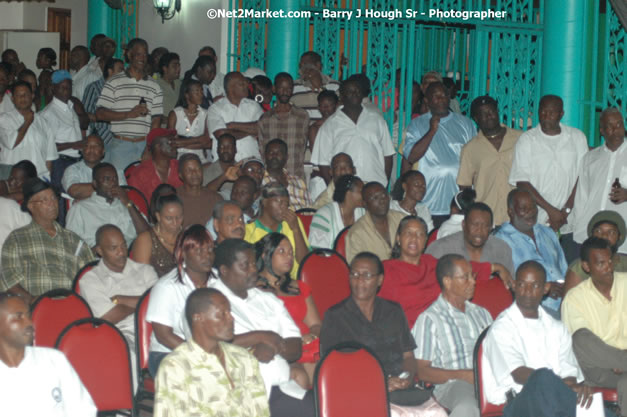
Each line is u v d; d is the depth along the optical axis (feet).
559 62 32.83
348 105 31.68
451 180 30.83
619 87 31.58
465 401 18.83
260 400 15.49
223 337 14.99
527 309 19.43
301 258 23.77
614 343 21.09
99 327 17.70
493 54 35.55
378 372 17.43
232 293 18.29
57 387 14.28
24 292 21.54
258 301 18.45
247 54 41.81
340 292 22.94
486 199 29.63
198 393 14.89
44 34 61.62
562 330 19.66
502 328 19.20
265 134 32.96
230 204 21.56
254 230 23.57
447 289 20.03
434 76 36.17
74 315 19.11
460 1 35.40
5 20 62.75
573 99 32.81
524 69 35.83
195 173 26.30
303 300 20.24
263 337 17.85
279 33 38.65
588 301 21.16
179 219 22.06
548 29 33.14
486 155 29.50
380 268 19.27
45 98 42.57
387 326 19.38
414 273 21.88
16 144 30.96
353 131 31.53
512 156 29.40
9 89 37.93
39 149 31.48
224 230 21.43
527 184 28.48
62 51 64.18
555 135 28.60
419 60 39.52
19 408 13.91
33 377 14.07
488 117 29.32
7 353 13.97
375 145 31.76
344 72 40.65
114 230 21.12
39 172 31.55
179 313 18.45
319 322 20.47
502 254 23.63
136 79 34.50
